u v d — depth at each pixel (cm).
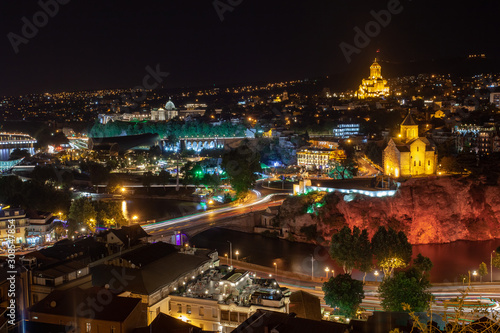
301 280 18288
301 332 10019
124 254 14975
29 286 12556
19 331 10306
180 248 17438
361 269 18938
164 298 13262
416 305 13975
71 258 14450
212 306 12850
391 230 19438
